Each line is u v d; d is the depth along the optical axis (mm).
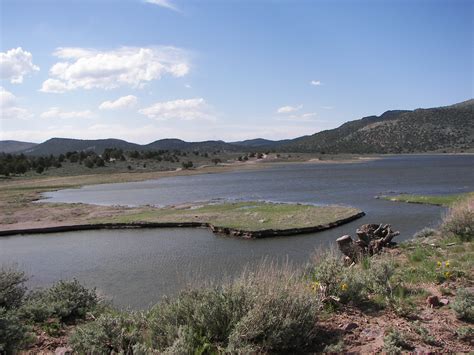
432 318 5520
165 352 4383
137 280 15711
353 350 4664
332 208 32094
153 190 62469
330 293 6348
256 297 5246
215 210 35281
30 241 26859
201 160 156750
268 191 53156
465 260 8820
